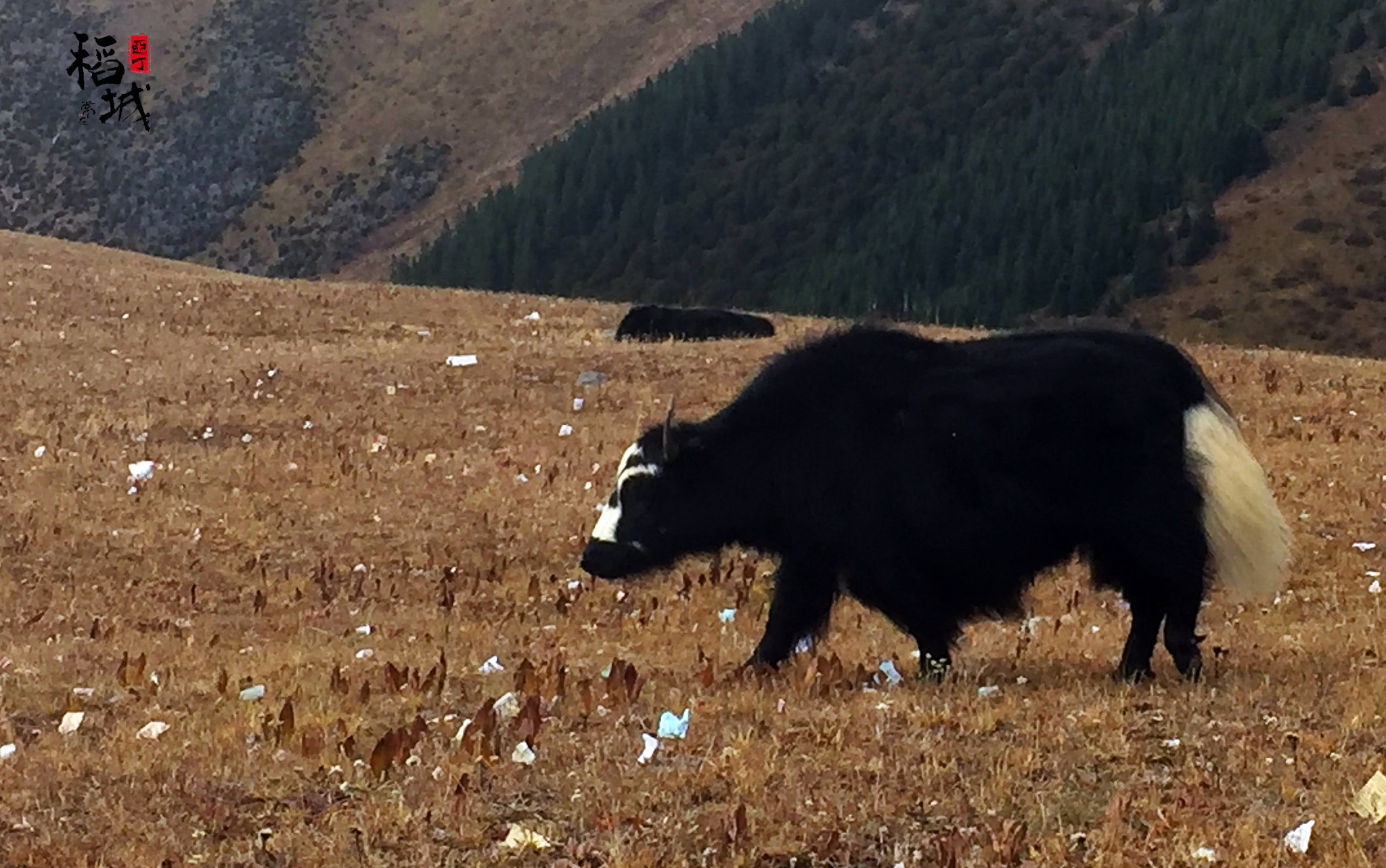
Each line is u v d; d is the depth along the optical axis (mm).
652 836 6320
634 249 98000
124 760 7441
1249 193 91500
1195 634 10141
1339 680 8633
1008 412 8781
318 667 9930
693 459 9594
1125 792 6539
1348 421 19047
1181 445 8648
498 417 19844
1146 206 91438
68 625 11859
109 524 14969
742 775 6840
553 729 7945
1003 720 7812
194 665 10039
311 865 6195
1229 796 6559
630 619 12023
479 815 6602
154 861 6219
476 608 12672
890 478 9031
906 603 9172
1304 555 13484
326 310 29703
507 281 99375
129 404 20625
